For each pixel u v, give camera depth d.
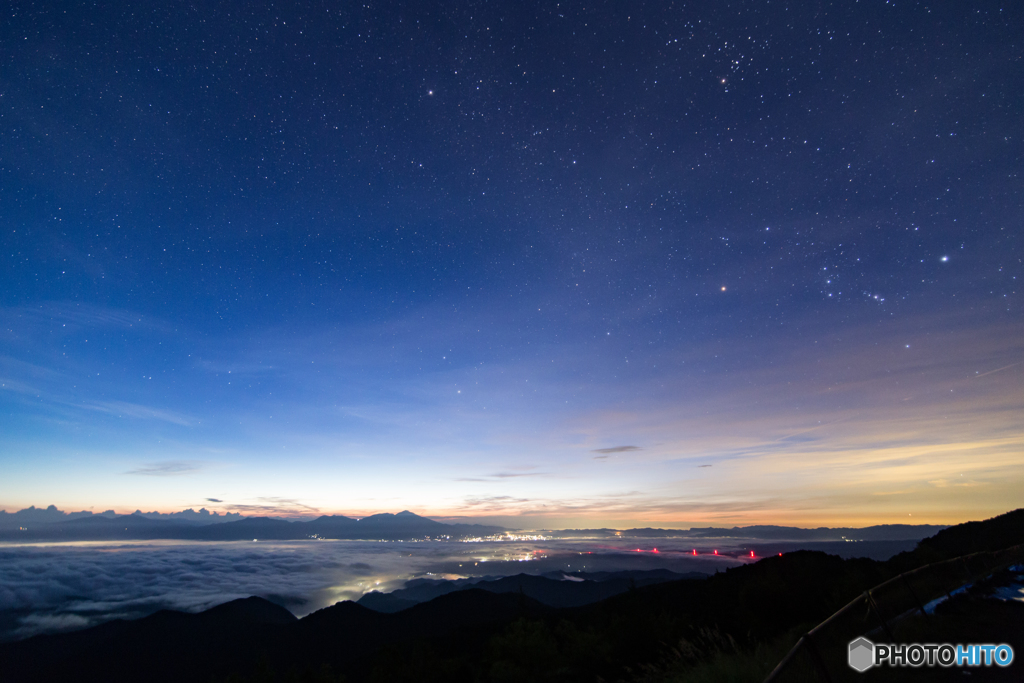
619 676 15.02
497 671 19.61
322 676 49.94
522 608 36.31
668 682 9.09
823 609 18.03
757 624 17.17
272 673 53.59
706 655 9.23
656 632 16.92
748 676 7.54
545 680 17.75
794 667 5.46
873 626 8.79
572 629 22.50
